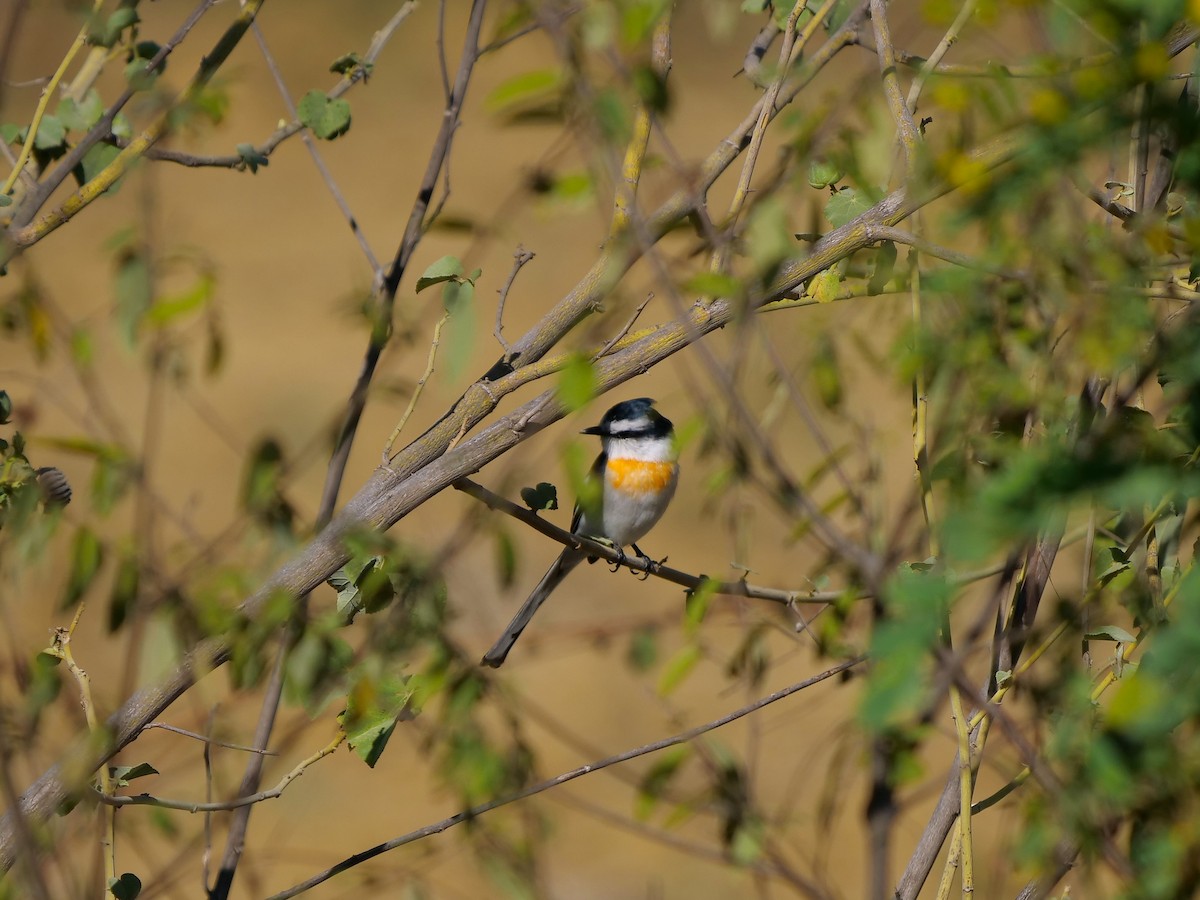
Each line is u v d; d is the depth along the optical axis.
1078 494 3.36
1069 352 5.71
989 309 5.48
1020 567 6.08
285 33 42.41
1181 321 4.75
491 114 4.72
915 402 6.03
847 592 6.33
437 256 31.58
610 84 4.84
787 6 7.10
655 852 16.03
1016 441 5.81
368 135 39.88
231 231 33.88
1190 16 3.50
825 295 5.80
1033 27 4.22
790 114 5.64
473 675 5.92
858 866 14.62
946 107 4.16
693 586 8.52
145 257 6.00
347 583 5.84
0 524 5.76
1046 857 5.03
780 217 4.92
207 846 6.20
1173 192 5.57
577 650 19.55
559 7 5.18
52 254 30.72
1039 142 3.71
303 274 31.66
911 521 6.45
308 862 15.04
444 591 5.71
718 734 17.23
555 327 6.46
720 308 5.52
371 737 5.59
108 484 5.47
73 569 5.42
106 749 5.40
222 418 25.12
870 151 5.50
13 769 5.50
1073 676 5.20
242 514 5.98
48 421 17.09
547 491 6.25
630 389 19.84
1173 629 3.45
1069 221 4.43
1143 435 4.85
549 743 17.89
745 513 7.95
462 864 11.75
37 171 7.55
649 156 5.79
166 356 6.25
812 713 17.22
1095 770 4.29
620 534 12.43
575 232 30.38
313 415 25.27
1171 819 4.41
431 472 5.65
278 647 6.00
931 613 3.41
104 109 7.56
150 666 5.42
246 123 36.56
